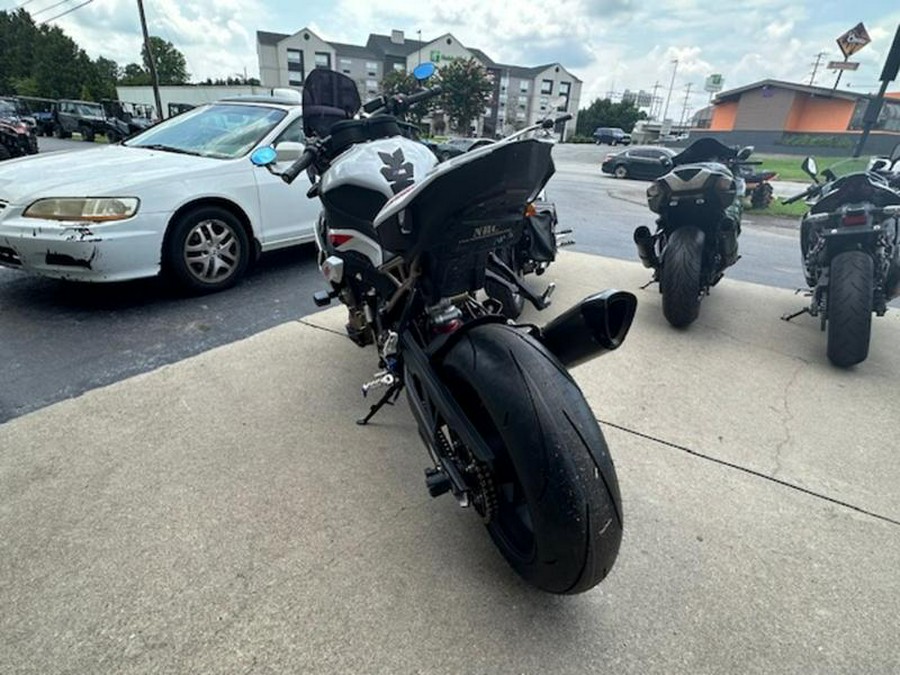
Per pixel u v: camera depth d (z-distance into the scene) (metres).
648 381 2.89
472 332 1.57
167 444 2.24
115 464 2.11
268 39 54.47
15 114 19.31
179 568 1.65
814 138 29.75
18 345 3.07
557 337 1.64
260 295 4.02
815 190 3.95
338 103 2.84
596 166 23.53
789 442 2.39
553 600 1.59
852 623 1.54
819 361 3.17
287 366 2.93
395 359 1.98
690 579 1.67
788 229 8.62
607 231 7.13
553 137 1.81
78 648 1.41
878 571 1.72
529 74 59.69
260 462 2.15
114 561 1.67
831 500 2.03
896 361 3.20
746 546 1.80
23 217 3.26
